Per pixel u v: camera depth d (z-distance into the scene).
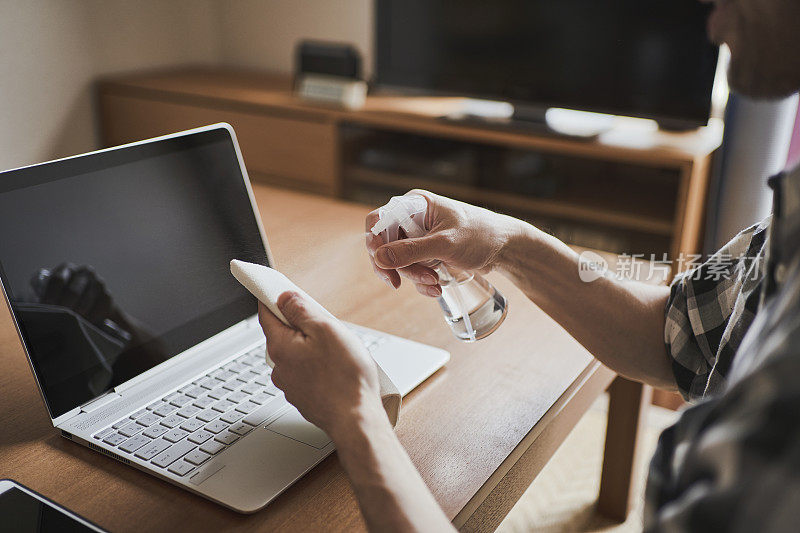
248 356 0.93
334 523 0.67
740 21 0.61
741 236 0.90
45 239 0.80
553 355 0.97
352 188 2.98
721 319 0.89
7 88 3.03
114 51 3.40
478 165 2.71
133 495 0.69
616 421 1.61
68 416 0.79
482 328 0.89
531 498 1.77
